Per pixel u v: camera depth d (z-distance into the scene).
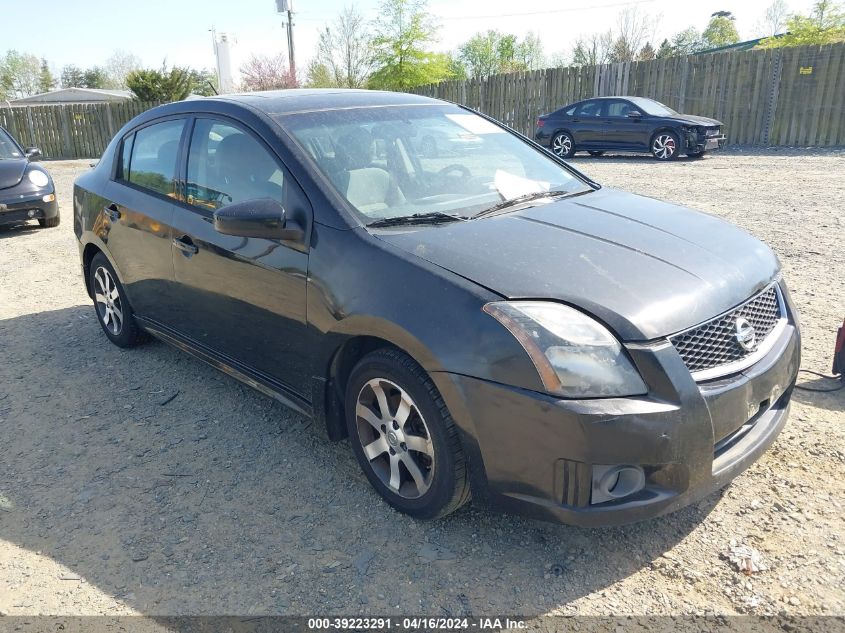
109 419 3.94
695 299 2.53
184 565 2.71
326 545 2.79
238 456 3.49
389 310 2.65
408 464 2.83
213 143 3.70
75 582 2.64
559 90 19.73
